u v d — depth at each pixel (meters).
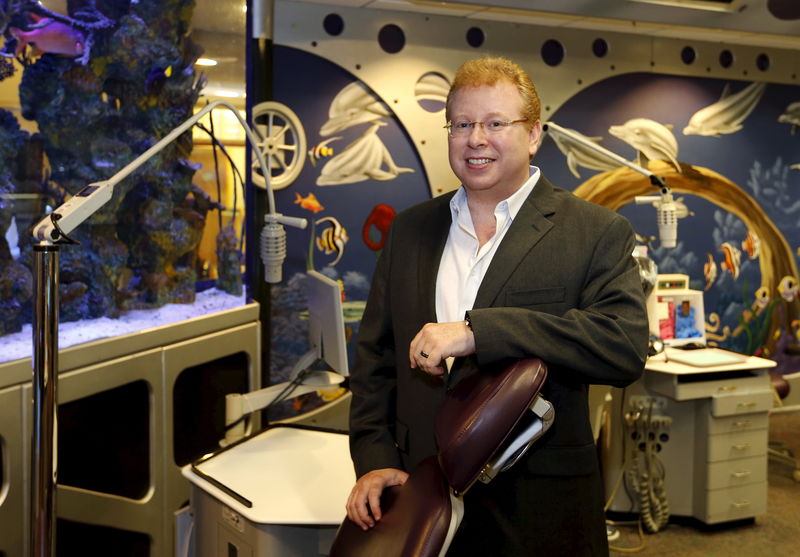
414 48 4.14
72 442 2.16
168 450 2.47
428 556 1.19
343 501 1.84
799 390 5.30
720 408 3.40
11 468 1.97
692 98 4.89
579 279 1.36
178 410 2.55
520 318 1.25
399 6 3.98
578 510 1.35
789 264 5.25
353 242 4.13
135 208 2.41
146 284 2.48
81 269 2.25
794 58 5.13
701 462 3.49
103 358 2.19
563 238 1.38
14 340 2.04
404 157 4.20
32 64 2.05
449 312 1.43
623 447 3.56
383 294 1.58
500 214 1.42
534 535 1.34
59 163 2.15
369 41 4.05
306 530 1.79
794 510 3.72
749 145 5.08
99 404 2.24
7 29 1.97
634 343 1.28
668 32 4.60
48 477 1.56
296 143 3.84
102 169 2.25
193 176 2.60
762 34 4.49
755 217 5.13
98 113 2.22
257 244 3.71
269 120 3.73
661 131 4.82
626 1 3.95
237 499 1.84
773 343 5.24
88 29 2.18
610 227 1.39
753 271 5.15
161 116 2.43
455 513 1.23
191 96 2.54
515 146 1.35
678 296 3.92
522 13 4.01
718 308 5.06
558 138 4.56
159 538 2.46
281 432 2.38
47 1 2.07
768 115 5.12
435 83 4.21
